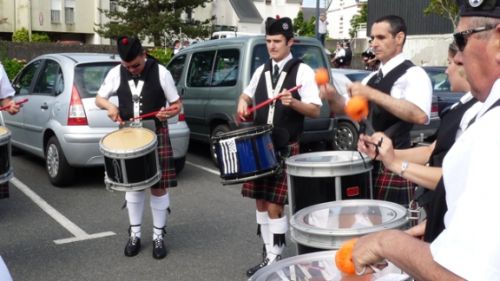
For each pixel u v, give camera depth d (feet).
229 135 11.21
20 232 16.19
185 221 17.24
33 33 101.45
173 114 13.65
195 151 28.32
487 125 3.80
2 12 99.40
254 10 153.28
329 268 6.57
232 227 16.62
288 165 10.13
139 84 13.64
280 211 12.34
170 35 96.43
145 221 17.07
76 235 15.92
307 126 24.02
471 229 3.56
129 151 12.14
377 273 6.06
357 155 10.78
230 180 11.37
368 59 24.40
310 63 24.23
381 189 11.30
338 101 9.58
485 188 3.59
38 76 23.06
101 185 21.50
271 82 12.22
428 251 3.87
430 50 88.89
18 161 25.70
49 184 21.62
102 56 22.06
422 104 9.99
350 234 7.52
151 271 13.42
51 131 21.11
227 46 24.16
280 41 12.03
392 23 10.58
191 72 26.30
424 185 6.47
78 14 106.42
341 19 169.27
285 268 6.61
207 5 134.41
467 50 4.27
